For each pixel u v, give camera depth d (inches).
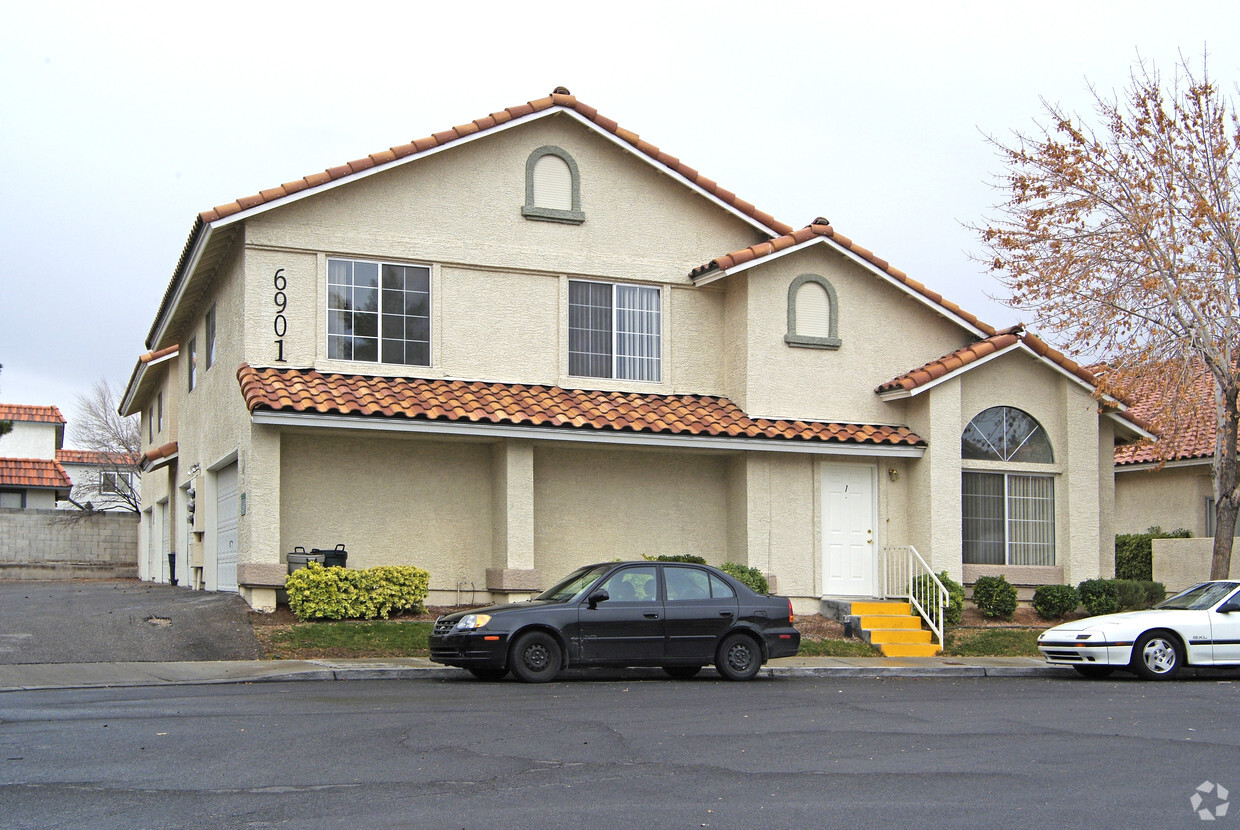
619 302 856.9
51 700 485.7
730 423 819.4
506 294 823.7
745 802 310.5
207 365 921.5
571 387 832.3
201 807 296.5
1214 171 818.8
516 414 759.1
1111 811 306.3
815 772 350.6
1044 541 894.4
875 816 297.6
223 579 861.8
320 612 708.7
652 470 846.5
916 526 863.7
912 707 499.8
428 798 309.0
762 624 609.6
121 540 1392.7
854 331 883.4
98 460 1973.4
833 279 879.7
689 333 872.9
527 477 781.3
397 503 780.6
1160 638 647.1
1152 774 354.3
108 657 617.6
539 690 537.0
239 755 360.2
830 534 860.0
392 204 796.6
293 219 771.4
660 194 869.8
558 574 813.9
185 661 620.4
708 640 598.5
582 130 850.1
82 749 367.6
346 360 781.3
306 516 757.3
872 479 874.8
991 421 887.1
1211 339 809.5
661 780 335.3
